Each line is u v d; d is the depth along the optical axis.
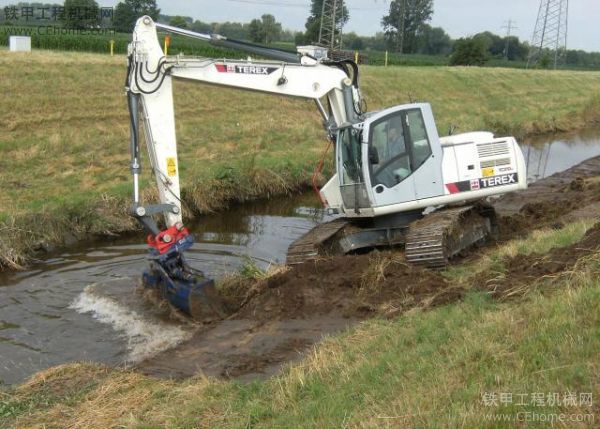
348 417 4.94
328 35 60.09
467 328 6.08
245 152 19.61
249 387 6.21
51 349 8.28
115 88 23.56
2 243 11.60
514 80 43.97
